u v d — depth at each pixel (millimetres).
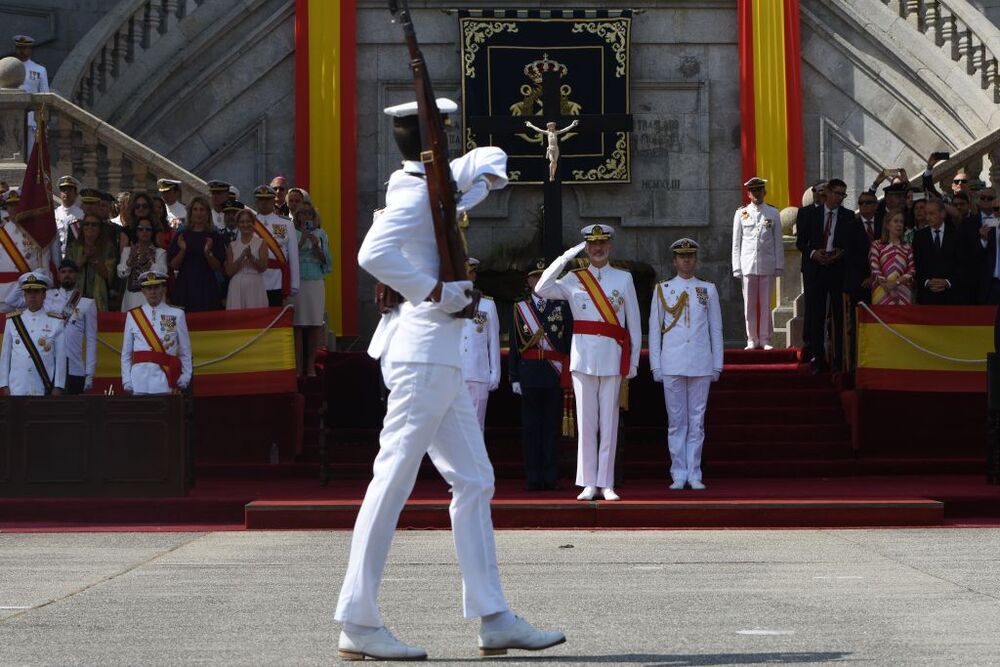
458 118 38688
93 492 21656
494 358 24406
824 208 29266
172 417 21688
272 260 28359
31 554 17531
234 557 17031
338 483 24609
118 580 15031
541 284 21406
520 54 38625
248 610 12898
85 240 27188
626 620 12195
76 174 31578
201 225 27234
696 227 39094
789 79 38781
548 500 21000
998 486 23156
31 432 21734
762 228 32031
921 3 38781
